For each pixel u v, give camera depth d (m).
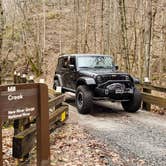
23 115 4.29
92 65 12.44
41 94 4.55
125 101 11.54
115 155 6.30
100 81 10.74
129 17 30.12
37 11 44.25
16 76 18.64
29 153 5.76
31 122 6.05
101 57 12.86
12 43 35.66
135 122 9.84
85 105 10.80
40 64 31.92
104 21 30.47
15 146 4.75
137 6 26.36
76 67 12.23
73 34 36.41
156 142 7.40
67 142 7.12
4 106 4.00
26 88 4.32
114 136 7.92
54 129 7.85
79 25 35.50
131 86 11.19
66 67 13.44
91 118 10.38
